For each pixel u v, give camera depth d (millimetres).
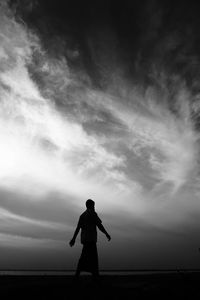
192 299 6762
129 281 10758
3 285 8977
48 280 10711
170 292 7582
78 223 8539
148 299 6812
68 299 6699
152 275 13180
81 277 11938
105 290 7855
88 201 8836
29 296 6922
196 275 11023
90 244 8328
